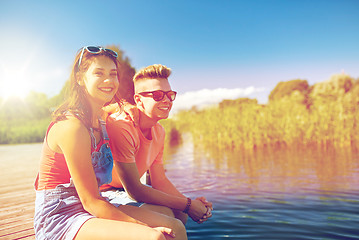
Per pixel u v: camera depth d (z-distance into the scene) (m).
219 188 4.84
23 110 46.66
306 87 24.69
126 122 2.02
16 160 8.98
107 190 2.58
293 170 6.14
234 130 11.35
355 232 2.91
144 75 2.13
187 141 14.41
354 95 11.59
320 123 10.84
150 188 2.11
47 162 1.67
